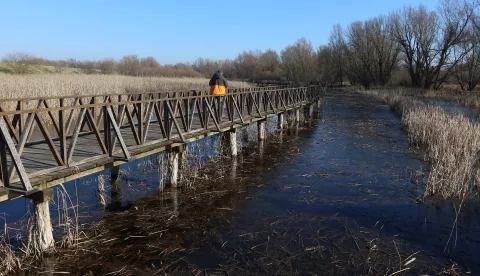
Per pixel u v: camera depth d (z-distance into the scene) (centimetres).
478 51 3466
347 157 1100
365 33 4756
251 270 476
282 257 509
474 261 512
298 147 1230
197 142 1141
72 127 1138
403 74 4825
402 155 1134
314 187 812
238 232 583
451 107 2444
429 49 3909
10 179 434
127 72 5209
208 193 756
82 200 702
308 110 2242
